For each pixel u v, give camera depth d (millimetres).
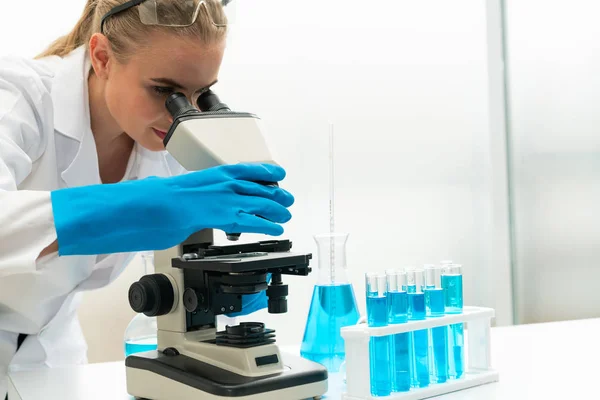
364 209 2979
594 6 2975
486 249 3279
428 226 3127
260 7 2752
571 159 3117
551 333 1567
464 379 1127
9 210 1054
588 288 3051
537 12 3238
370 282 1054
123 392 1200
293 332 2795
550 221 3227
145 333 1361
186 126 1158
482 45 3225
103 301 2404
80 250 1066
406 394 1048
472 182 3232
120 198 1075
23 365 1542
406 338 1065
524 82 3283
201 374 1036
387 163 3023
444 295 1146
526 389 1109
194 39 1235
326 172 2887
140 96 1294
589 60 3002
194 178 1111
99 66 1369
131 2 1271
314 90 2861
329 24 2879
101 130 1557
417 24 3068
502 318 3322
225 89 2693
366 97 2967
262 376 1028
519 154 3330
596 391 1087
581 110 3059
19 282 1243
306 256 1072
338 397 1089
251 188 1123
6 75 1396
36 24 2338
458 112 3184
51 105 1443
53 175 1470
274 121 2789
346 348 1048
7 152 1245
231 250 1144
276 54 2785
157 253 1206
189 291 1120
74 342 1742
